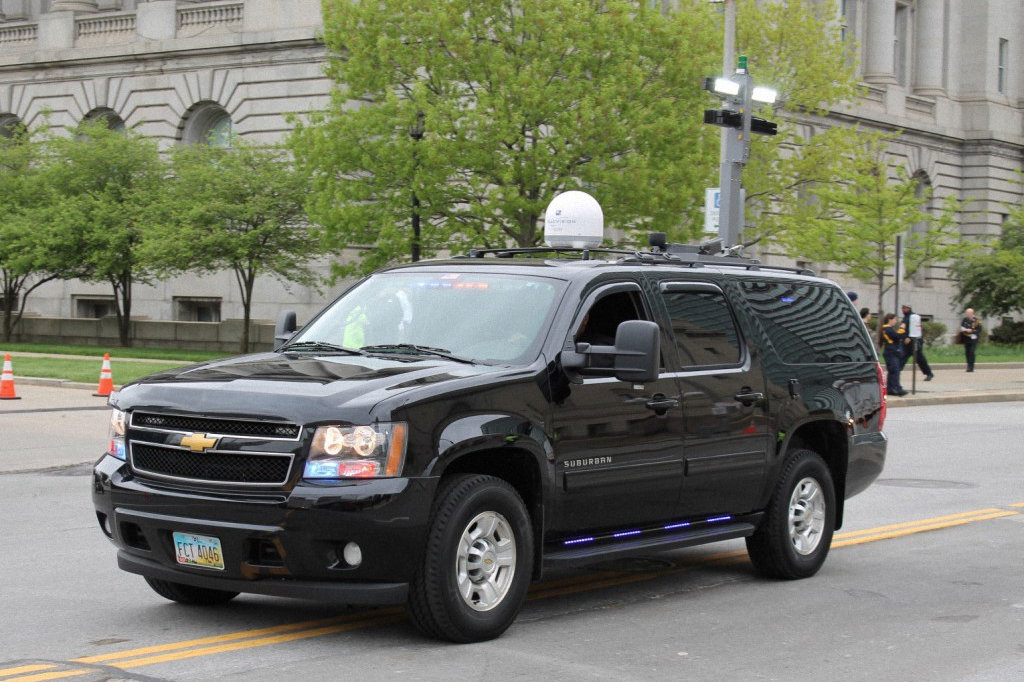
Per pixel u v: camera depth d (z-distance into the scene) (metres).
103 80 42.81
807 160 35.22
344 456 6.22
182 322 39.00
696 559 9.58
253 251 33.88
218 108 40.75
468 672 6.15
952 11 61.69
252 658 6.32
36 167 39.06
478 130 26.30
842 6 54.91
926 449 18.20
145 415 6.73
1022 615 7.90
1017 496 13.44
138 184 37.22
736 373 8.31
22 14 48.34
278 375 6.77
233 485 6.34
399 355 7.30
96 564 8.87
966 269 53.25
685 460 7.83
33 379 25.11
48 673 5.99
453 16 26.66
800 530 8.91
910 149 57.84
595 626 7.28
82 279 38.84
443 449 6.42
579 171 26.97
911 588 8.68
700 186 27.50
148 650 6.45
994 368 42.19
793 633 7.27
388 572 6.28
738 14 35.41
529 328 7.27
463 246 27.39
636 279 7.91
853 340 9.59
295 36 38.03
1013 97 64.19
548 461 6.97
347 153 26.95
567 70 27.05
